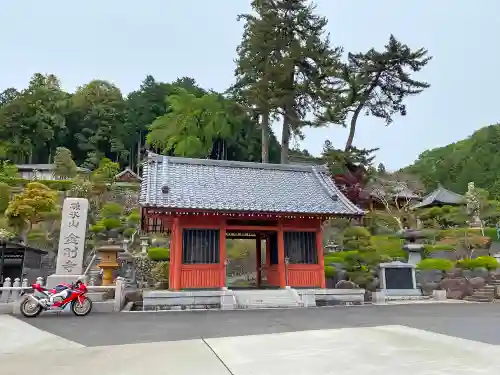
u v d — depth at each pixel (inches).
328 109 1534.2
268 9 1565.0
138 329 435.2
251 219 753.0
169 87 3481.8
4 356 306.0
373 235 1515.7
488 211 1743.4
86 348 331.3
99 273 981.2
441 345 332.8
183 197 701.9
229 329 430.6
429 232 1477.6
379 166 2185.0
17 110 2874.0
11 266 943.0
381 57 1518.2
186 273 687.7
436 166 3592.5
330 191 816.9
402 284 911.0
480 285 920.3
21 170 2506.2
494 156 3184.1
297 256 758.5
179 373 249.3
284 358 286.7
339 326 449.1
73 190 1865.2
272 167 879.7
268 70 1446.9
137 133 3336.6
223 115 2375.7
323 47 1499.8
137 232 1417.3
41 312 573.6
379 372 248.1
